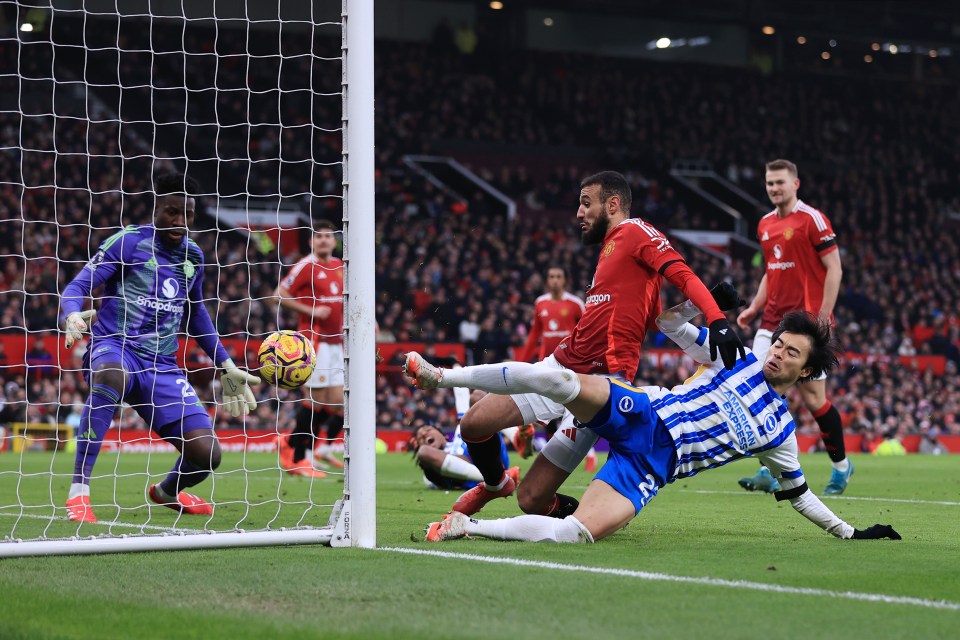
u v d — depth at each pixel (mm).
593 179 8680
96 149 44438
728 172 56250
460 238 44406
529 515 7621
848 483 15672
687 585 5758
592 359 8562
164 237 9727
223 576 6070
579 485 14984
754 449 7832
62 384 30312
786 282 13273
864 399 36219
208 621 4898
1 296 34875
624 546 7418
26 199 40125
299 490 13664
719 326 7641
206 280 37531
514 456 25797
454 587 5695
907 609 5160
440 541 7648
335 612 5086
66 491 13547
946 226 55531
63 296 9305
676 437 7543
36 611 5145
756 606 5199
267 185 46281
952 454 32031
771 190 13180
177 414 9836
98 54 47094
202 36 49281
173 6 44938
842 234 52406
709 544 7633
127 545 6910
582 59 57094
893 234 53281
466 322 38531
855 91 60500
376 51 52781
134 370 9727
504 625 4785
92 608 5203
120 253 9586
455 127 52969
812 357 7754
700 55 59250
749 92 58719
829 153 57906
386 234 42844
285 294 17078
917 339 44031
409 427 31750
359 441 7398
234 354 32906
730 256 52125
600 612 5062
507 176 51656
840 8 55281
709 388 7691
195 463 9922
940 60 62500
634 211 50562
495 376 7055
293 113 49250
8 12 45594
